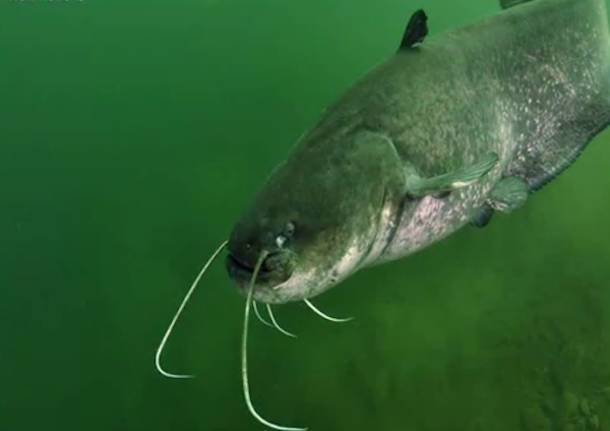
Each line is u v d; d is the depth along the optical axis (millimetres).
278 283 1038
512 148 1432
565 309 2172
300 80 3973
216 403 2326
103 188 3670
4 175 3980
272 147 3545
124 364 2707
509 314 2223
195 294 2750
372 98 1164
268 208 1052
